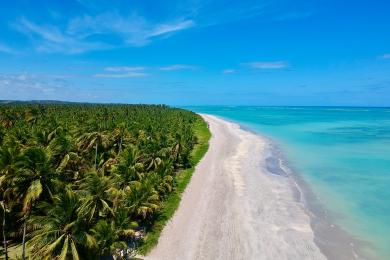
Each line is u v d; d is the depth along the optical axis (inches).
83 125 2785.4
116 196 1184.8
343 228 1373.0
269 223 1402.6
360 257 1157.7
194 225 1360.7
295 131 4827.8
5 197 1123.9
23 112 4042.8
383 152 3004.4
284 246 1215.6
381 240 1275.8
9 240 1204.5
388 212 1545.3
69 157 1507.1
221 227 1349.7
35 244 907.4
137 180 1492.4
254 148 3164.4
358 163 2536.9
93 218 1058.1
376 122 6796.3
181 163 2293.3
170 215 1440.7
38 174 1076.5
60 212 899.4
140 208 1280.8
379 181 2033.7
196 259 1123.3
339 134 4439.0
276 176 2129.7
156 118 4485.7
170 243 1217.4
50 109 5280.5
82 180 1422.2
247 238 1266.0
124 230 1135.0
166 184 1644.9
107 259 1071.0
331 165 2463.1
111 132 2380.7
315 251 1186.6
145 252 1151.6
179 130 3137.3
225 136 4023.1
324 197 1738.4
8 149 1362.0
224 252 1167.0
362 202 1670.8
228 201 1638.8
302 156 2807.6
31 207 1042.1
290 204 1627.7
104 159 2087.8
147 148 1889.8
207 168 2284.7
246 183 1952.5
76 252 877.8
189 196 1691.7
